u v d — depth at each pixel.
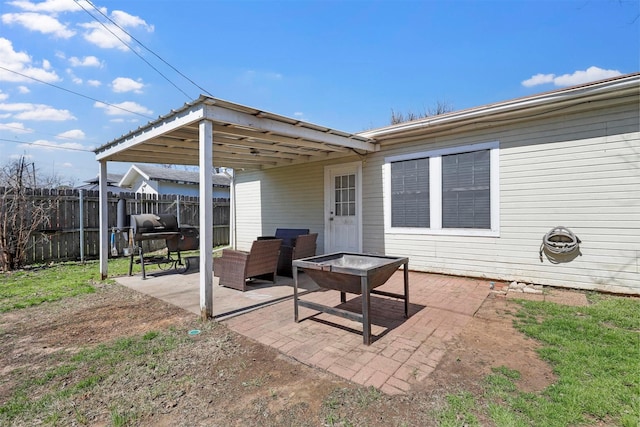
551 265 4.71
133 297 4.50
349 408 1.94
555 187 4.68
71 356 2.71
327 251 7.54
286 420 1.84
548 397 1.99
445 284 5.05
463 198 5.50
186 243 6.54
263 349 2.78
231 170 10.32
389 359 2.56
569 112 4.53
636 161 4.13
